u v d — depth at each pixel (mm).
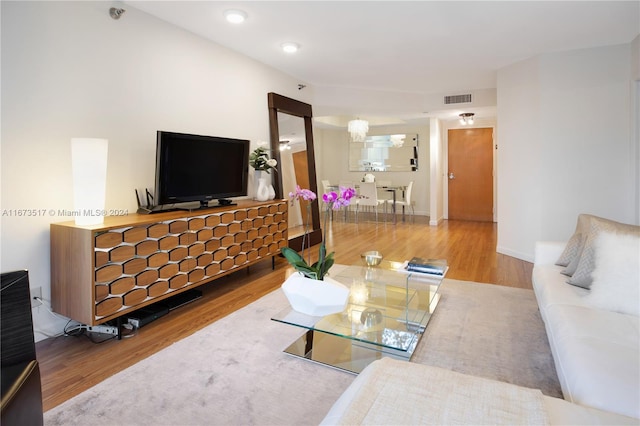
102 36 2701
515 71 4457
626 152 3797
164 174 2883
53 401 1739
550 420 977
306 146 5289
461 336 2400
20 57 2254
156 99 3127
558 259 2600
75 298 2283
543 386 1846
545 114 4094
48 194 2412
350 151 9531
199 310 2873
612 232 1932
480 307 2893
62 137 2477
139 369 2018
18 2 2238
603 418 1007
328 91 5637
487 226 7152
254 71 4266
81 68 2576
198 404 1716
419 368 1201
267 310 2844
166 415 1640
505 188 4691
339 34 3520
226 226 3262
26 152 2299
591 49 3867
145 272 2527
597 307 1815
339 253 4824
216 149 3375
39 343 2350
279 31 3439
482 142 7875
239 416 1635
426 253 4812
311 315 2062
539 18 3188
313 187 5352
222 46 3789
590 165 3939
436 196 7355
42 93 2365
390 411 976
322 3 2885
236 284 3520
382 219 8203
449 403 1012
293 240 4664
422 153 8805
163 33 3168
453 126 8070
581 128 3951
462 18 3178
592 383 1212
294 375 1956
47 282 2422
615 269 1818
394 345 1921
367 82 5410
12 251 2256
